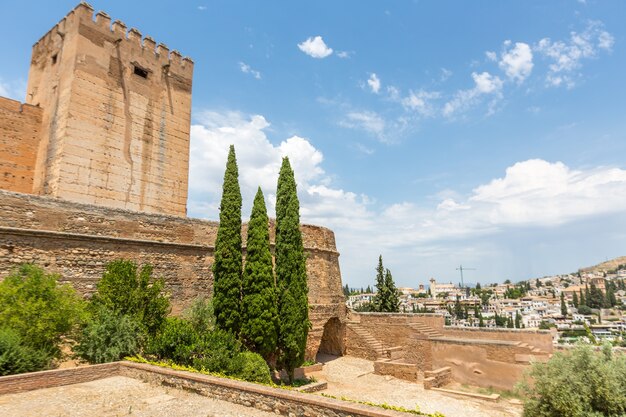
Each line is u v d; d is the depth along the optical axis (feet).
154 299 51.06
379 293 136.98
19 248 49.70
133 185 73.97
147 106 78.13
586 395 41.32
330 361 84.33
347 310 98.78
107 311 46.62
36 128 71.36
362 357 87.71
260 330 56.65
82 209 56.59
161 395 36.65
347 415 28.07
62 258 53.21
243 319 57.21
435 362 76.64
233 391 34.91
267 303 58.44
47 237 52.26
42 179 67.97
